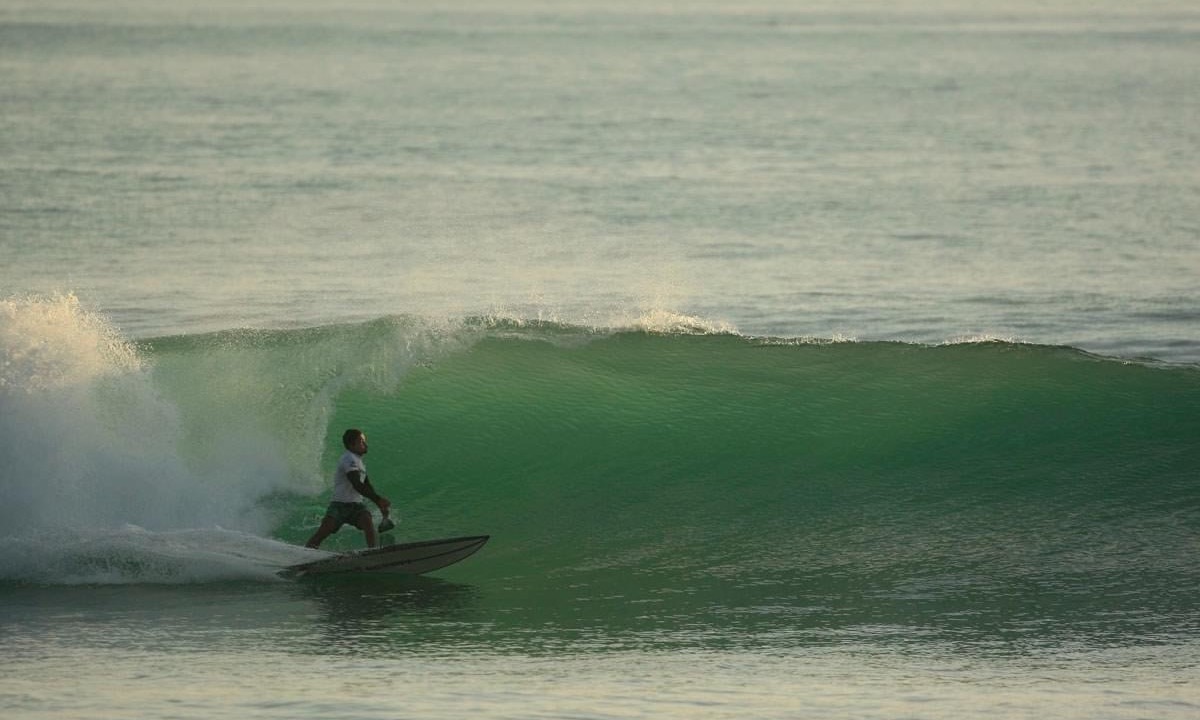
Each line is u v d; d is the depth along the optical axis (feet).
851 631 121.90
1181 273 359.46
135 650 116.16
